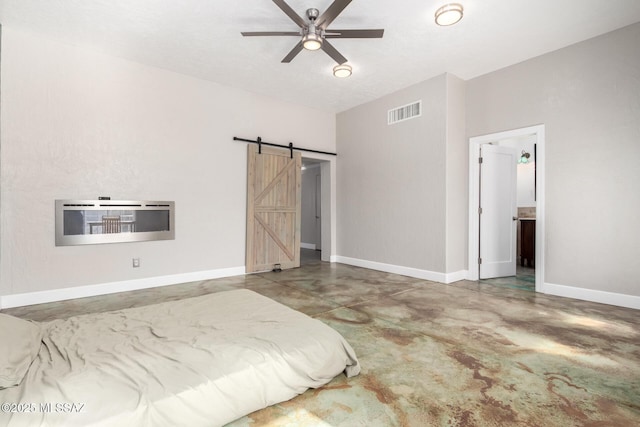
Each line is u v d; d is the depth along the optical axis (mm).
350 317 2996
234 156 4898
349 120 5926
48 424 1073
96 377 1319
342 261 6102
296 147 5617
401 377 1921
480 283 4383
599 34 3396
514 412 1591
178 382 1350
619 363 2104
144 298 3631
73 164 3623
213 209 4691
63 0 2834
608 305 3342
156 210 4191
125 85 3959
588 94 3496
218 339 1710
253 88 4934
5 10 2973
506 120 4184
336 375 1872
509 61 4031
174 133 4332
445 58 3951
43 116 3453
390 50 3750
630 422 1520
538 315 3047
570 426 1489
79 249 3668
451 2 2859
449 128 4387
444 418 1542
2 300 3248
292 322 1988
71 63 3615
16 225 3320
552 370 2012
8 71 3281
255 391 1520
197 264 4543
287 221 5461
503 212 4824
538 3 2873
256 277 4770
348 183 5957
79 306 3332
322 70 4305
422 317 2996
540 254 3879
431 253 4555
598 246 3443
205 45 3645
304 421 1519
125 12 3018
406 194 4898
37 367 1400
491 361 2127
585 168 3523
